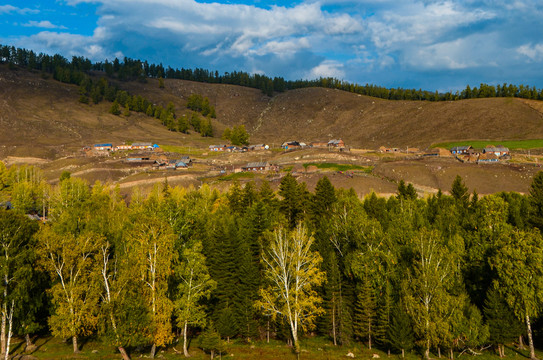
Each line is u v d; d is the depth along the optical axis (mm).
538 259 50031
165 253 48500
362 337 60812
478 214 73250
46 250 49719
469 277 62062
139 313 44406
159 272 48000
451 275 56156
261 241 67812
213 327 56438
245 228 76688
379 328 55688
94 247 53656
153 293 46562
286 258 53250
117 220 77812
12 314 47344
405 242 66812
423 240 58312
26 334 52094
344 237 70938
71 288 48562
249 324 59750
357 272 60094
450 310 51219
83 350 52156
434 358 52406
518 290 50906
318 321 61219
